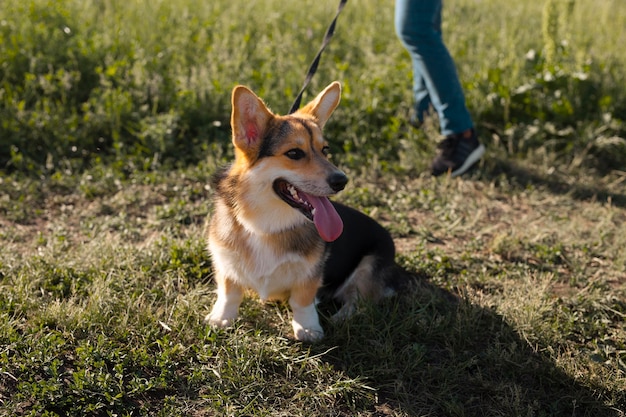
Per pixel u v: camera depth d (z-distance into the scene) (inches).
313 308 150.6
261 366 137.6
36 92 252.2
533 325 153.7
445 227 206.8
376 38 327.3
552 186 241.8
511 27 353.1
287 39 301.7
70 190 217.9
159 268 170.9
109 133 244.2
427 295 166.9
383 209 217.6
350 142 250.5
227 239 144.2
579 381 139.6
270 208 140.0
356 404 131.3
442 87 232.8
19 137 233.0
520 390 135.6
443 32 343.0
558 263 190.7
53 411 120.3
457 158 240.1
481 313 157.9
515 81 278.2
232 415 123.6
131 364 133.4
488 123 269.4
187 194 217.0
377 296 166.1
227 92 259.8
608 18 376.5
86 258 169.8
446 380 138.7
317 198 140.3
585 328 158.1
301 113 155.5
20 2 306.3
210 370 133.6
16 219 198.1
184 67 278.8
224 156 239.0
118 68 265.6
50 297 155.3
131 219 201.6
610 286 178.2
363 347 145.8
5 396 122.9
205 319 150.3
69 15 301.3
